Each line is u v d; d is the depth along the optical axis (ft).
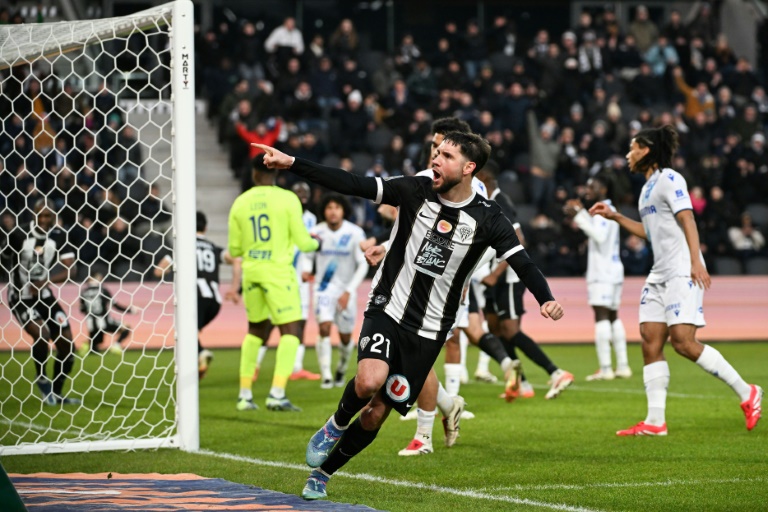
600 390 72.54
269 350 118.11
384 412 34.30
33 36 51.31
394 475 39.96
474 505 33.83
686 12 185.98
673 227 48.70
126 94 133.08
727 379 49.80
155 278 112.16
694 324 48.70
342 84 145.28
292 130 132.57
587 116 143.43
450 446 47.09
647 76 152.46
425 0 171.73
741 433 50.78
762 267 128.16
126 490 36.04
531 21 176.96
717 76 157.58
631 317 122.31
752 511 33.09
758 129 145.69
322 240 75.25
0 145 112.88
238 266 72.54
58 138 114.52
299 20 169.48
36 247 63.46
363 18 171.12
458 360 57.21
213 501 33.53
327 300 75.46
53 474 40.96
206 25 165.58
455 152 32.91
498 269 59.98
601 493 36.06
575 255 122.62
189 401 47.60
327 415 59.41
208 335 118.01
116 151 121.08
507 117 140.67
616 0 180.34
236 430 53.36
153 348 110.93
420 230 33.78
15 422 58.08
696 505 33.96
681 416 57.52
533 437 50.03
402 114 140.56
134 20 48.73
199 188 138.10
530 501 34.58
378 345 33.42
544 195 131.75
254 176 61.52
